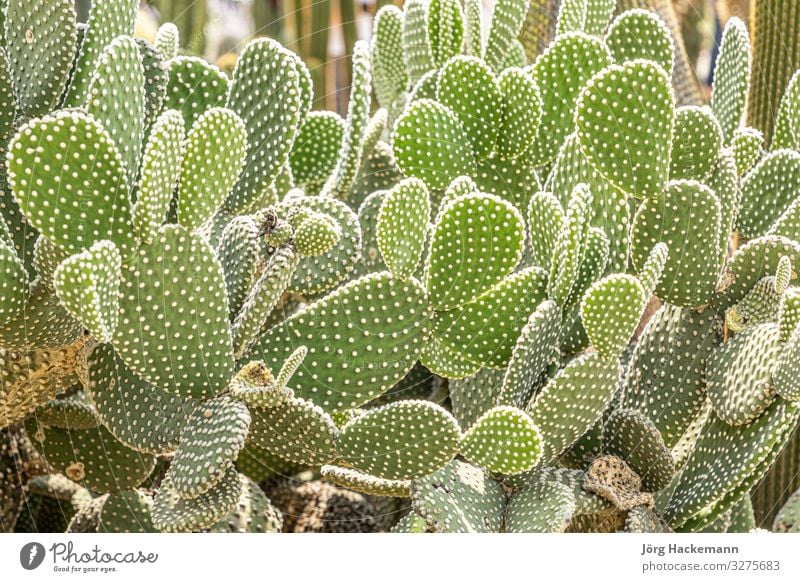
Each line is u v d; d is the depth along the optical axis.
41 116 1.30
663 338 1.38
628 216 1.35
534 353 1.29
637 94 1.30
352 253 1.40
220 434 1.24
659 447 1.32
